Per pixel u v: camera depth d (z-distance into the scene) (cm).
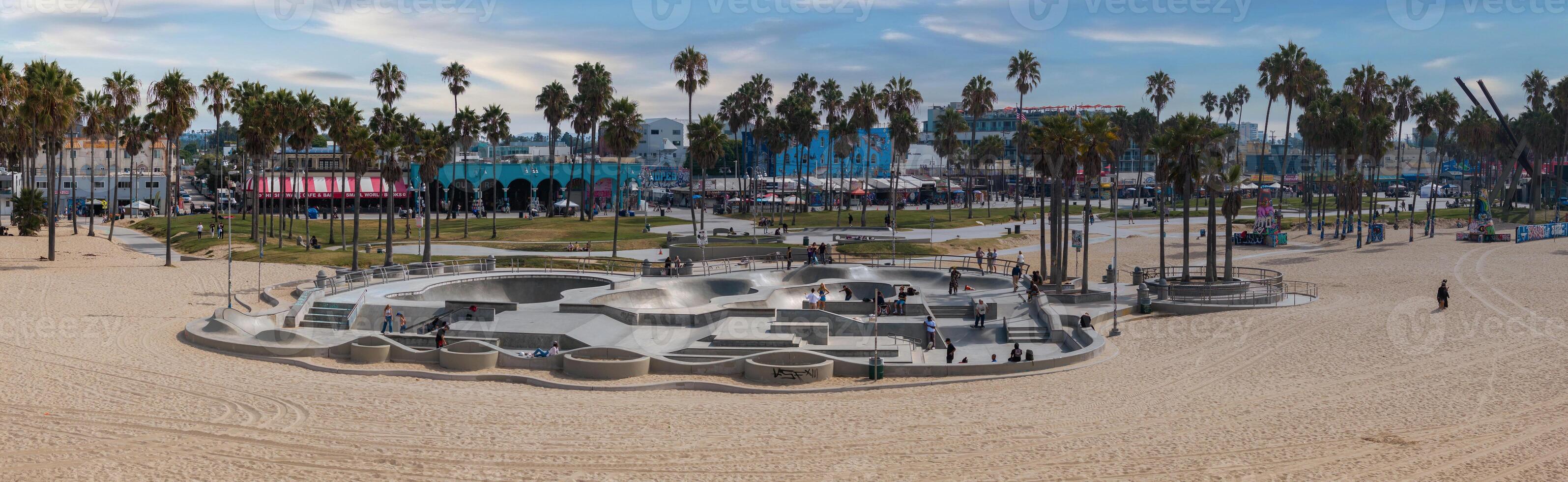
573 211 13188
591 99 11156
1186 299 5878
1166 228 11962
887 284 6306
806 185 14912
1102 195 19325
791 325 4869
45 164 15000
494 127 11219
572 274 6681
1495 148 14538
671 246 8256
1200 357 4425
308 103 9038
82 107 9925
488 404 3466
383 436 2938
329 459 2683
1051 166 6462
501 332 4812
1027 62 12594
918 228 11281
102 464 2569
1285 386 3781
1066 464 2733
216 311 4788
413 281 6316
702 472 2650
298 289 5938
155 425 2955
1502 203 14200
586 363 4038
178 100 8125
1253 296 5903
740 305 5547
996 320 5434
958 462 2758
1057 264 6241
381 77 10712
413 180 14150
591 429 3102
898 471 2677
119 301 5703
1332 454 2811
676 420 3259
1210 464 2730
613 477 2594
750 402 3619
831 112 13800
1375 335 4709
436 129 10319
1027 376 4097
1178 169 6312
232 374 3881
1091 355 4425
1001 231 10931
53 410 3081
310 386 3703
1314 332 4866
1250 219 13288
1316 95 12069
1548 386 3578
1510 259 8175
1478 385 3647
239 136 10644
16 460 2573
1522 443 2873
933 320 4978
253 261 7844
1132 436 3036
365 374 4081
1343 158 11369
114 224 11919
